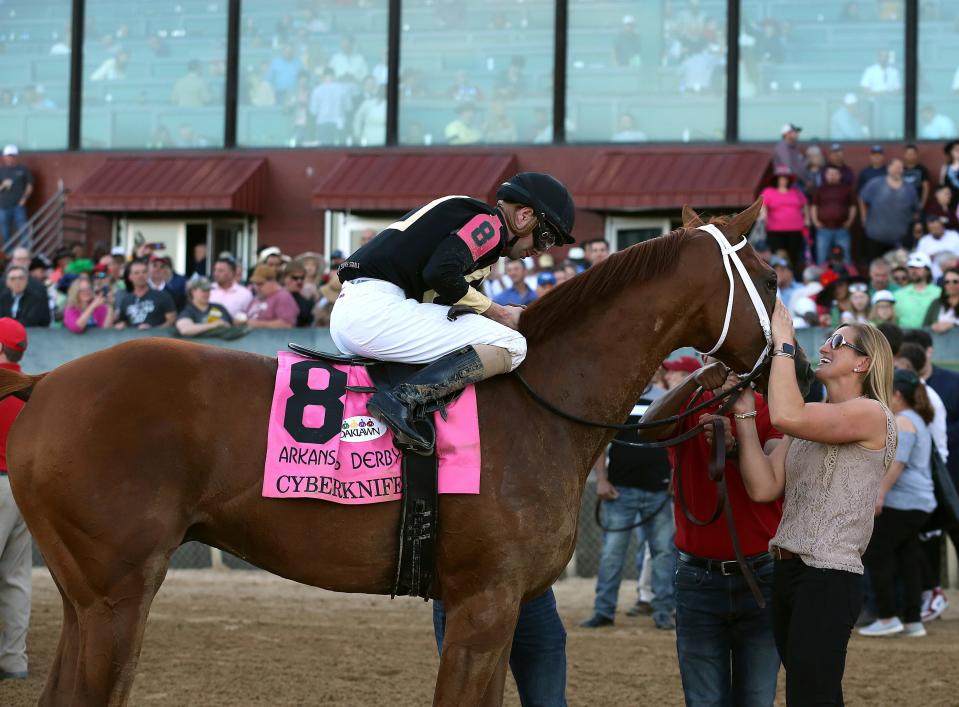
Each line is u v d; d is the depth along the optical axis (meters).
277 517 3.83
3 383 3.89
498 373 4.00
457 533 3.87
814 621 3.93
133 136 16.67
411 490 3.84
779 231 12.89
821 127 14.69
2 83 16.95
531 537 3.90
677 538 4.50
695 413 4.52
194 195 15.15
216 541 3.91
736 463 4.36
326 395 3.91
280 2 16.19
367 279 4.03
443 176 14.80
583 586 9.54
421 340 3.93
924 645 7.36
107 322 11.64
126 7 16.62
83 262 13.73
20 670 6.09
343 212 15.55
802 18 14.71
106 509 3.67
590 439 4.17
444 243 3.93
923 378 8.59
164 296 11.44
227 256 11.92
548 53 15.45
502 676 3.96
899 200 12.84
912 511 7.64
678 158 14.35
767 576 4.33
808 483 4.05
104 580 3.67
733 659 4.48
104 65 16.72
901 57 14.46
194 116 16.48
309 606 8.48
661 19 15.11
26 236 15.82
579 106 15.40
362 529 3.85
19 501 3.81
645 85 15.18
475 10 15.64
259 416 3.86
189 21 16.45
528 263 12.19
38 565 10.29
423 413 3.87
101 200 15.34
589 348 4.19
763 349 4.23
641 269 4.21
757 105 14.88
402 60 15.86
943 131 14.40
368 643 7.18
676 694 6.01
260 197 15.80
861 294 10.56
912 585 7.74
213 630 7.50
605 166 14.41
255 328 10.61
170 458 3.74
